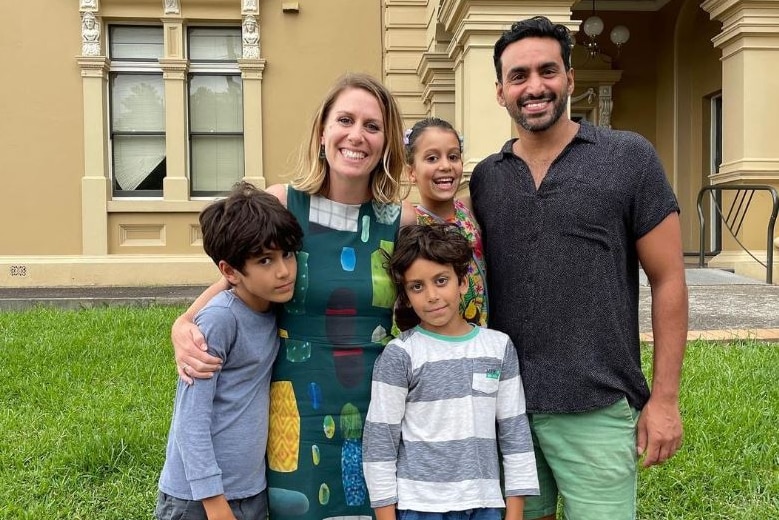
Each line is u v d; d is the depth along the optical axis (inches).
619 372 78.1
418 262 76.3
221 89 393.4
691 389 152.9
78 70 374.3
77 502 114.7
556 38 78.2
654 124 457.7
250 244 72.6
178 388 75.5
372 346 81.0
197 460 72.2
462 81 313.3
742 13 317.7
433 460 75.4
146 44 386.6
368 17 389.1
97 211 377.4
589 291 77.0
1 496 114.1
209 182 397.1
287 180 389.1
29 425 144.1
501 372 78.5
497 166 84.0
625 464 78.3
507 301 81.2
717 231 417.7
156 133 390.6
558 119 78.3
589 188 76.4
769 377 159.3
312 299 80.0
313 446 79.5
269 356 79.1
